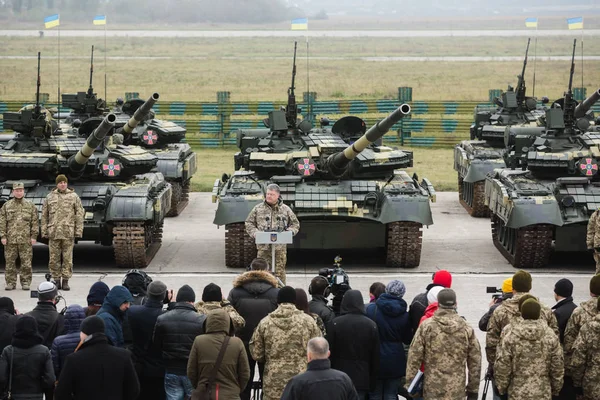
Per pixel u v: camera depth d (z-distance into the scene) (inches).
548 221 1047.6
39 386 537.6
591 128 1264.8
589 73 3604.8
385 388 605.9
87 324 513.7
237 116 2605.8
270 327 555.5
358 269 1096.2
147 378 604.4
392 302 599.8
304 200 1066.1
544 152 1133.1
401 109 928.3
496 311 591.5
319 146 1120.2
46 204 988.6
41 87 3184.1
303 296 573.0
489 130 1512.1
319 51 4800.7
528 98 1609.3
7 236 982.4
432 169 1987.0
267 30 6136.8
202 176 1883.6
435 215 1488.7
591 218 992.9
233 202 1071.0
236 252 1090.1
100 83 3329.2
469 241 1278.3
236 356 529.7
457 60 4286.4
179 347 571.5
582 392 591.8
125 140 1430.9
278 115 1148.5
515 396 548.7
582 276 1064.8
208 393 522.3
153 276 1056.8
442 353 545.6
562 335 625.0
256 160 1110.4
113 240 1064.2
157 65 4028.1
